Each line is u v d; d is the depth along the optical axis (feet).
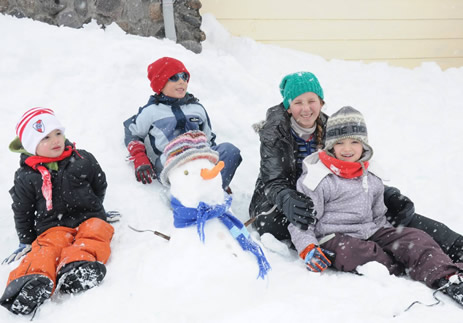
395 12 24.76
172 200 8.95
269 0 23.13
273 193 10.27
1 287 8.71
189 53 17.80
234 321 7.31
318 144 11.27
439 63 25.99
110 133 13.34
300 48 23.98
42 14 17.31
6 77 14.44
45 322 7.66
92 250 8.93
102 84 14.83
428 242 9.03
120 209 11.10
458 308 7.63
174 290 7.88
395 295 8.09
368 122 18.20
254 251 8.52
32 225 9.75
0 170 11.66
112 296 8.14
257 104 17.19
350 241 9.38
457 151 16.17
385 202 10.62
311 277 8.98
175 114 12.39
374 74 23.31
